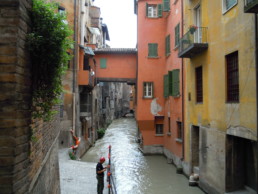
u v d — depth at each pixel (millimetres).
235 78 9578
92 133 27812
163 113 21547
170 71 18922
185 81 15383
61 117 19797
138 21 22125
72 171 14375
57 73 4961
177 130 17359
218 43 10719
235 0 9234
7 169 3389
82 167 15398
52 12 4410
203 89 12430
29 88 4176
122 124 52812
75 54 20969
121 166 17938
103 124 42125
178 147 16922
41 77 4621
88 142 25375
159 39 21906
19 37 3598
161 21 21969
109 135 35562
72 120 20344
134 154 22172
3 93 3424
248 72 8281
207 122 11906
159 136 21828
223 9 10258
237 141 10016
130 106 85938
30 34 3977
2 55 3445
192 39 12719
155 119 21859
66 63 5301
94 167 15641
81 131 23609
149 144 21781
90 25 34906
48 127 6523
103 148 25453
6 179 3377
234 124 9289
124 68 25156
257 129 7613
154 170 16781
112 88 61500
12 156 3408
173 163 18312
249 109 8234
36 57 4379
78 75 21438
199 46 11820
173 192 12484
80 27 23688
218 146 10609
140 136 26094
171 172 16188
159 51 21844
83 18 24531
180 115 16391
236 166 9961
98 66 25125
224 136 10078
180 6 16531
